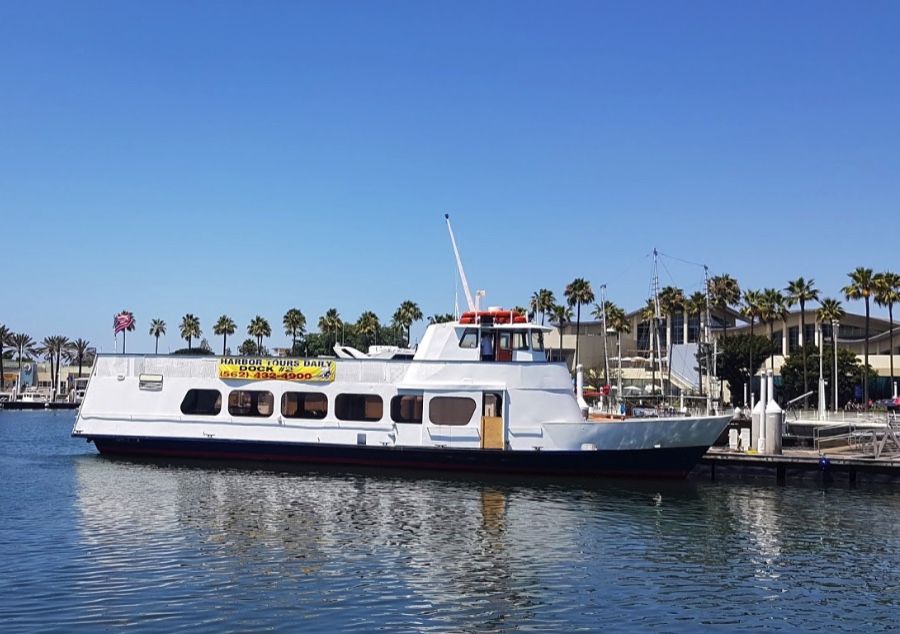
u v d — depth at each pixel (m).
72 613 15.91
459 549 21.94
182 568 19.30
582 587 18.67
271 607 16.59
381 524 24.88
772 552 22.56
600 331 118.88
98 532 22.89
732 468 38.59
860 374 92.44
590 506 28.95
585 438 34.53
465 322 37.94
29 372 158.50
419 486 32.28
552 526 25.28
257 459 37.78
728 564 21.12
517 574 19.62
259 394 37.41
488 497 30.20
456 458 35.75
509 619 16.34
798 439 47.56
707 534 24.78
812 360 92.25
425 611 16.62
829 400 91.19
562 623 16.20
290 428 36.91
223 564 19.77
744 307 96.38
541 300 110.69
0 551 20.58
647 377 92.50
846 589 18.97
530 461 35.28
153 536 22.53
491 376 35.53
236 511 26.36
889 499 32.31
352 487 31.70
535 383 35.25
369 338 124.44
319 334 123.56
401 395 36.22
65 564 19.42
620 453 34.56
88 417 38.72
